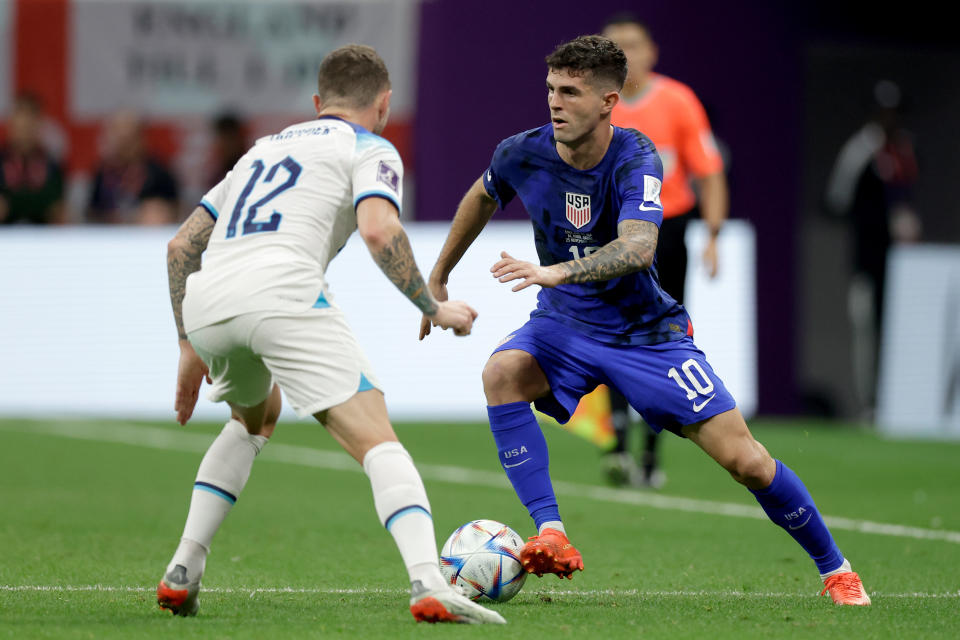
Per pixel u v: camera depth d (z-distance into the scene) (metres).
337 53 15.86
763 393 53.16
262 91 53.16
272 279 14.32
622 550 22.36
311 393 14.23
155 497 29.64
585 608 16.05
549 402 17.56
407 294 14.46
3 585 17.58
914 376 52.41
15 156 51.81
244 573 19.23
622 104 29.39
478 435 44.22
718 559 21.39
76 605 15.78
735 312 50.47
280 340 14.23
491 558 16.39
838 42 55.59
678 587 18.36
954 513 28.12
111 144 52.81
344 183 14.87
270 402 15.59
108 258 50.38
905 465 38.66
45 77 52.59
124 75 52.84
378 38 52.41
